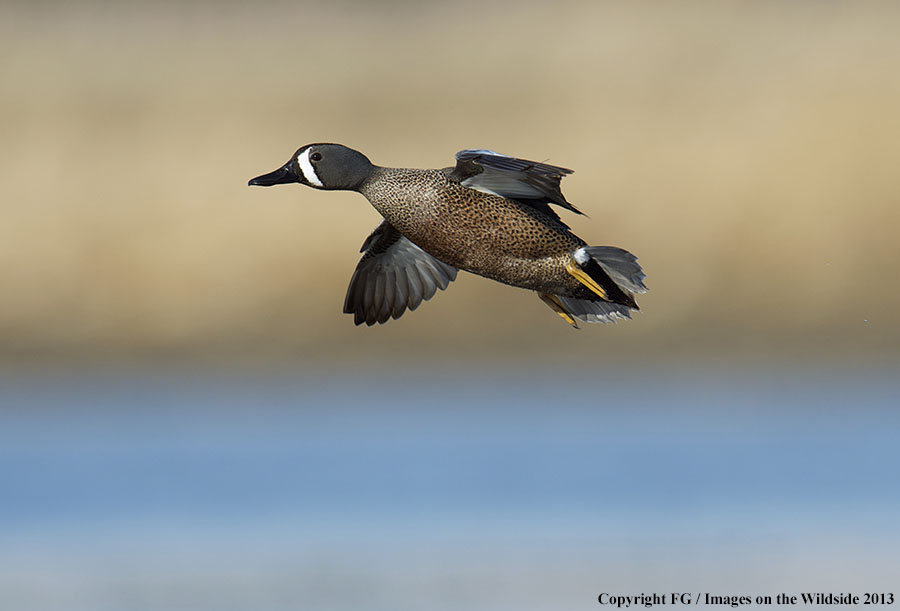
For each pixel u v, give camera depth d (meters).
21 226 18.05
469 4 24.89
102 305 17.50
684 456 13.20
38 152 19.06
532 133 19.02
